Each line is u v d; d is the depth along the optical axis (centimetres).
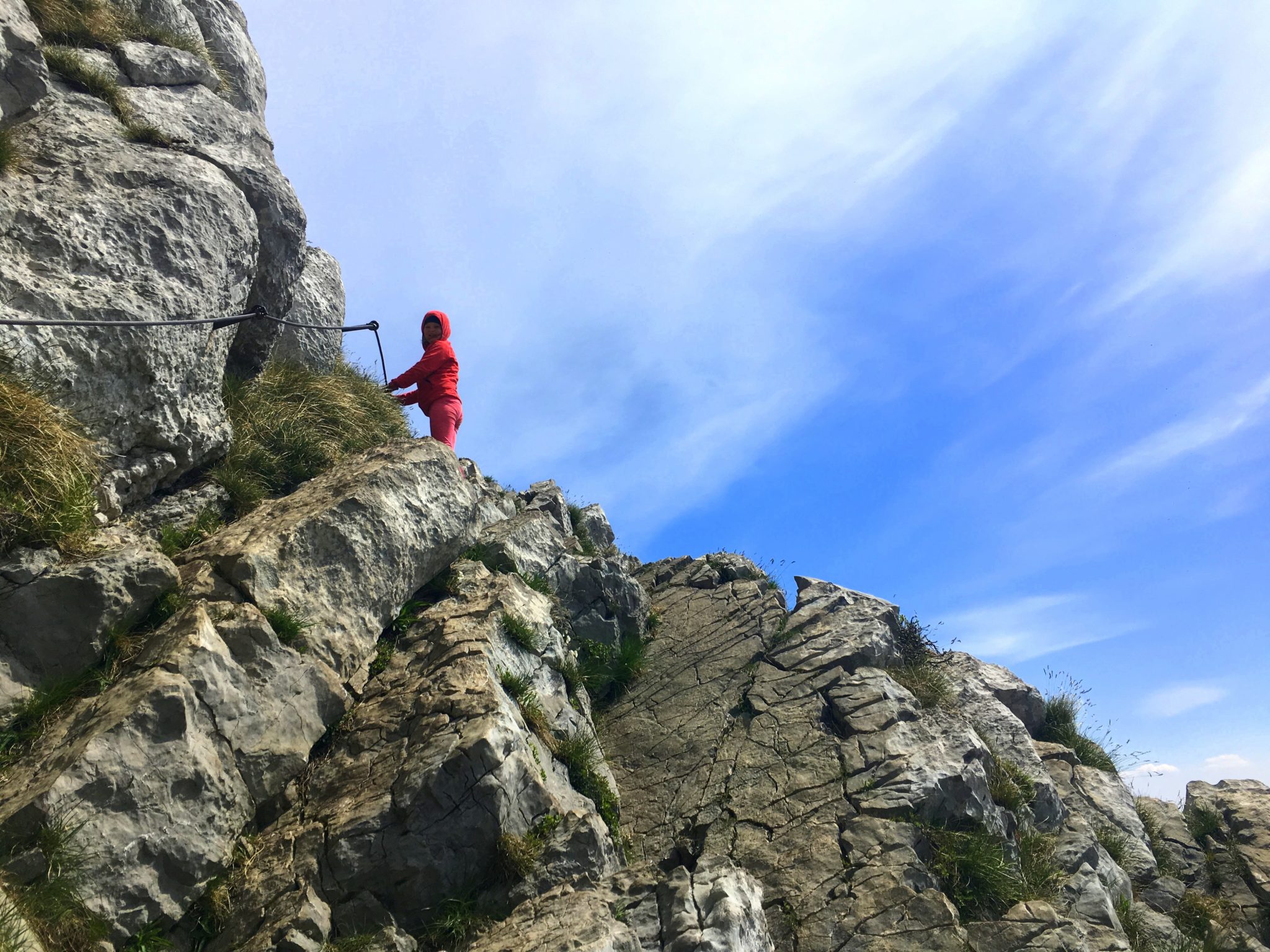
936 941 699
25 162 774
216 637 628
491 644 769
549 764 728
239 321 877
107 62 942
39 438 645
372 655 760
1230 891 1015
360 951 558
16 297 691
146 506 794
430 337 1131
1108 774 1127
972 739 906
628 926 550
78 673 607
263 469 916
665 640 1107
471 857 616
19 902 468
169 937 543
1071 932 707
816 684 980
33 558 611
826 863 772
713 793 868
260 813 630
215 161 923
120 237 785
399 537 806
